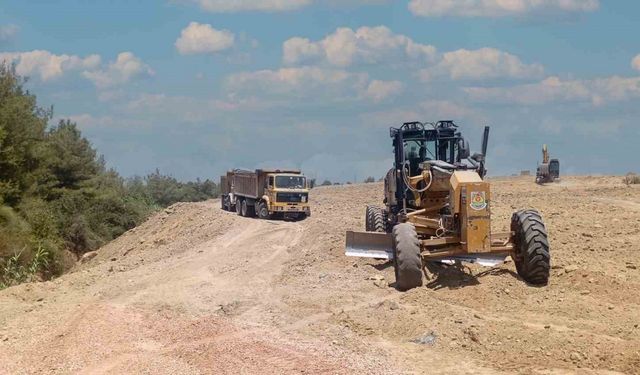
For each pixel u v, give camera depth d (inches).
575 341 448.5
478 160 661.3
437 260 630.5
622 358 415.8
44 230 1499.8
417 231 649.0
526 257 597.0
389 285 638.5
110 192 1985.7
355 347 466.3
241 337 508.4
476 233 592.1
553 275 631.2
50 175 1807.3
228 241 1145.4
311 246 931.3
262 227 1306.6
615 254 741.9
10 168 1556.3
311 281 693.9
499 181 2556.6
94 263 1505.9
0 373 454.6
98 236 1851.6
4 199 1503.4
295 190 1471.5
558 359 423.2
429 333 478.9
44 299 700.7
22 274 1166.3
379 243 691.4
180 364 450.0
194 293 691.4
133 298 681.6
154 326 559.2
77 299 687.7
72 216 1804.9
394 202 778.2
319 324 533.6
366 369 418.0
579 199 1523.1
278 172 1497.3
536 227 597.6
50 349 504.4
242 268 821.9
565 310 525.3
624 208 1261.1
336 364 428.5
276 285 700.0
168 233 1652.3
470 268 668.7
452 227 620.4
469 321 500.7
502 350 443.5
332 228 1074.7
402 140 720.3
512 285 592.4
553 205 1358.3
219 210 1753.2
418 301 560.1
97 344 509.7
